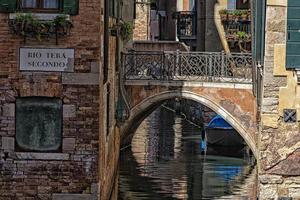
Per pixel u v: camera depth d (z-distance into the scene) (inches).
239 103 1031.6
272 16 585.3
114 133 929.5
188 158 1218.0
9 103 636.1
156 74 1058.7
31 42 630.5
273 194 600.4
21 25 619.2
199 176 1053.8
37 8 631.2
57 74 633.0
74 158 637.9
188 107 1872.5
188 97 1052.5
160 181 1009.5
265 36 589.3
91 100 634.8
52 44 630.5
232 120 1034.1
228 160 1205.1
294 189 599.5
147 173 1067.3
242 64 1035.9
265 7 594.6
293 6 582.6
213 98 1042.1
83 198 640.4
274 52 588.7
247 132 1028.5
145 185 979.9
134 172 1072.2
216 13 1557.6
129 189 952.9
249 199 890.1
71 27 628.1
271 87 592.4
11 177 640.4
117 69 972.6
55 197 640.4
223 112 1038.4
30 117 638.5
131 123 1092.5
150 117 1955.0
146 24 1652.3
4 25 628.1
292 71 589.3
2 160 639.1
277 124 595.5
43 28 620.7
